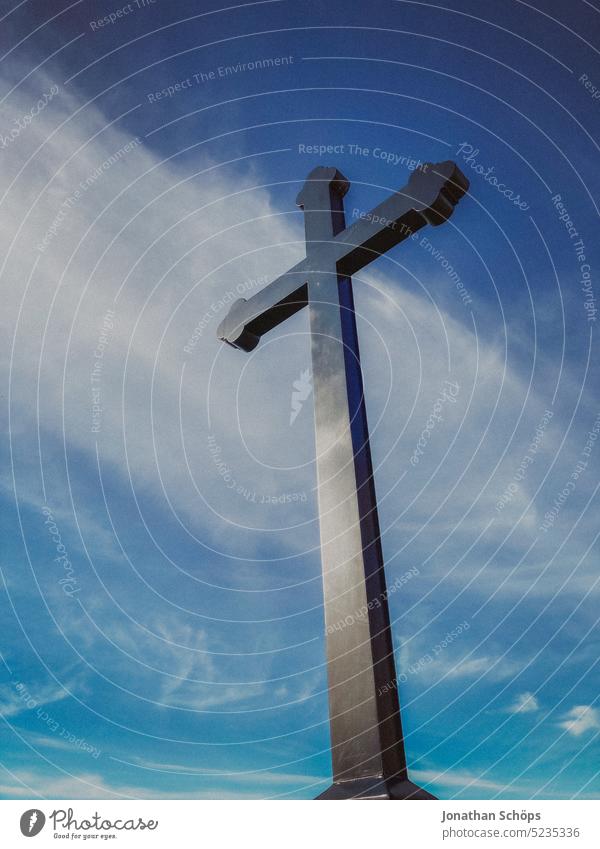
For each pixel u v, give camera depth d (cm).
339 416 308
